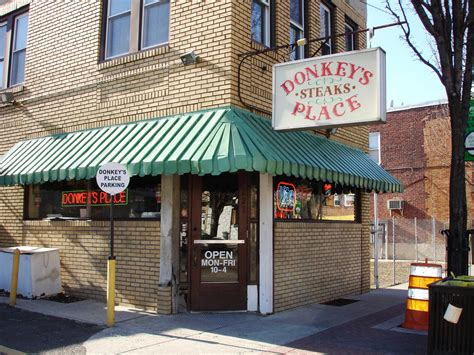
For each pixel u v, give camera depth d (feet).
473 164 71.97
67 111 35.94
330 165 30.22
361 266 40.47
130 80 32.55
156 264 29.78
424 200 80.84
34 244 36.99
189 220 29.55
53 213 36.37
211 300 29.30
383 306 33.22
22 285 33.37
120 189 25.23
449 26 25.95
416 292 26.17
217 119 27.27
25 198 38.34
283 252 30.73
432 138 80.89
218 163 24.23
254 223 29.78
